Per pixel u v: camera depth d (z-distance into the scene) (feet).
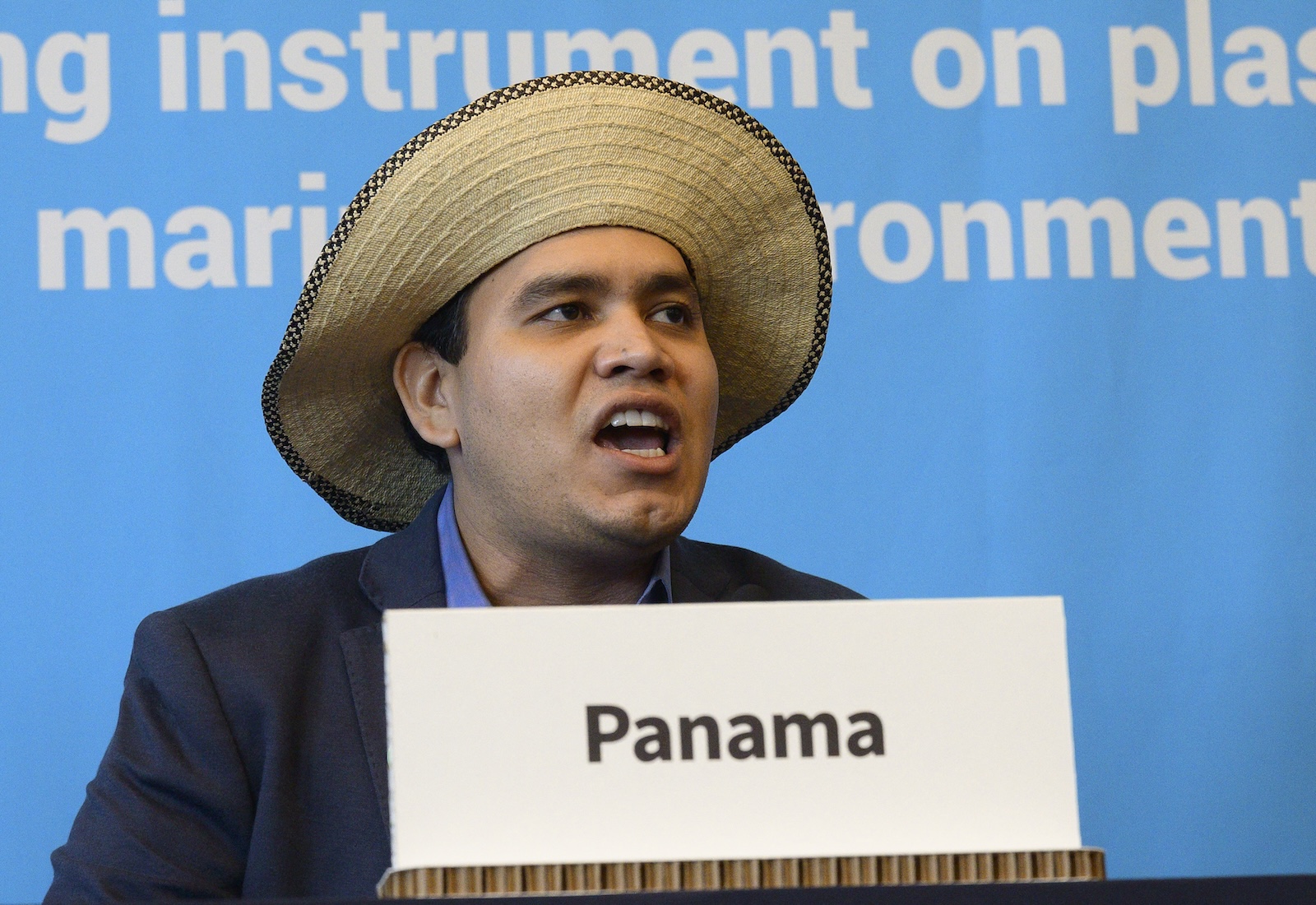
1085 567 31.17
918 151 31.96
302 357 23.17
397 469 25.61
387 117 31.12
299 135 30.89
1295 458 31.63
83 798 28.45
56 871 19.54
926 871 13.28
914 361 31.53
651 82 21.91
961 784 13.57
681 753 13.32
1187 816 30.30
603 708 13.30
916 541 31.14
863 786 13.46
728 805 13.28
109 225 30.17
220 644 21.27
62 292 29.89
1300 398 31.73
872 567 30.99
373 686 20.95
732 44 31.78
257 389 30.27
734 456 30.96
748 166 22.72
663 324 21.66
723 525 30.76
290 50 30.99
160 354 30.04
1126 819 30.19
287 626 21.80
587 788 13.15
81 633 28.99
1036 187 32.01
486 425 21.34
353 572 23.18
